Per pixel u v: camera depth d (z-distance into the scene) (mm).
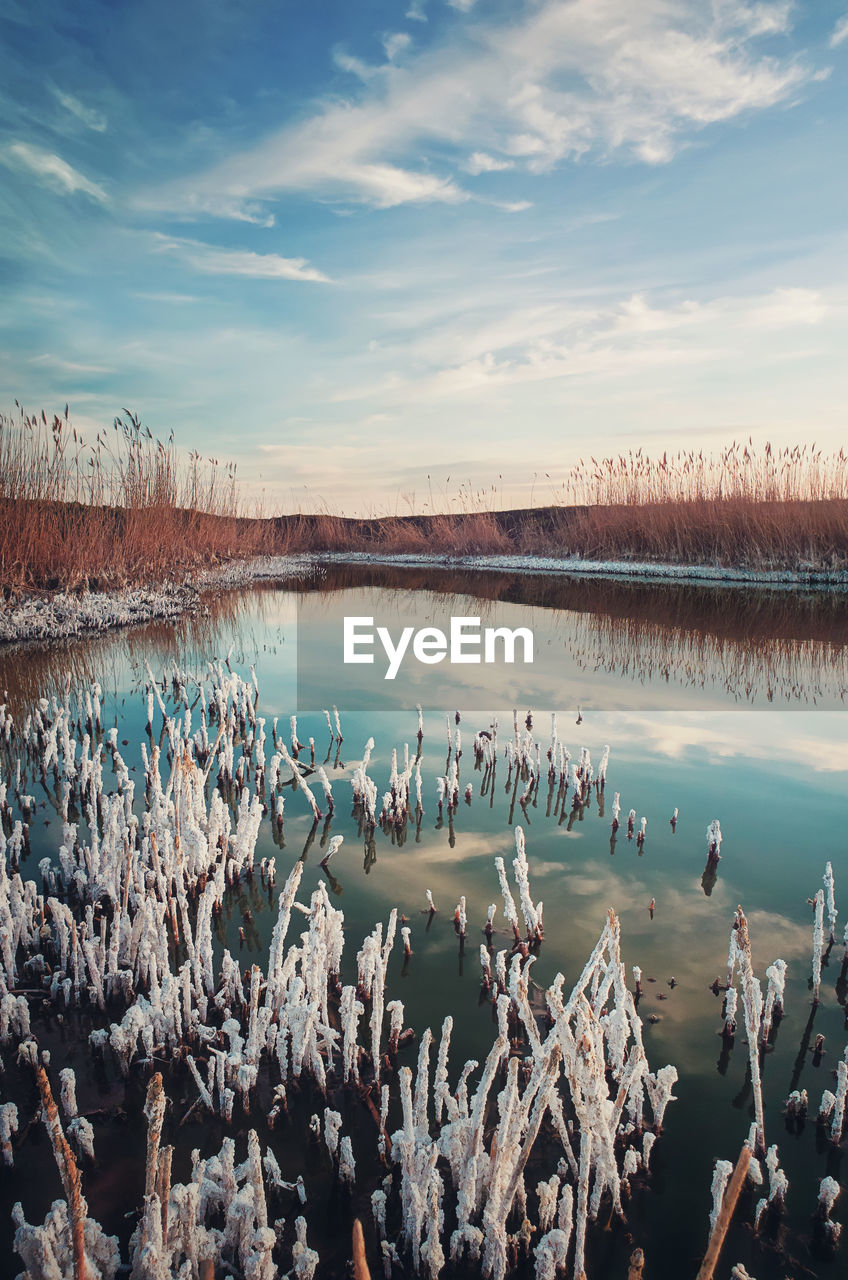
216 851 4586
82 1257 1781
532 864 4688
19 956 3684
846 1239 2299
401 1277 2191
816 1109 2783
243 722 7664
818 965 3451
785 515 19844
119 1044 2898
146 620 13891
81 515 16125
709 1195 2467
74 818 5453
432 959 3699
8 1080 2943
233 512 24797
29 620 12000
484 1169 2281
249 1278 1974
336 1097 2861
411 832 5223
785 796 5730
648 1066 2984
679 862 4680
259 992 3266
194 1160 2244
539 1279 2094
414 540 33969
